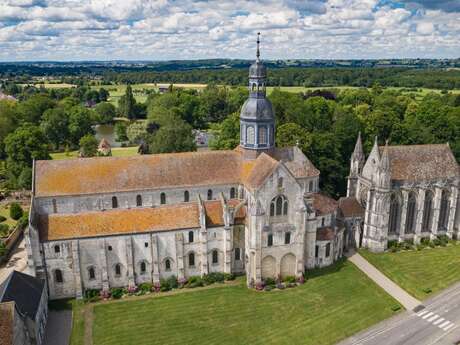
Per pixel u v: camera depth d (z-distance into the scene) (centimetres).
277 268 8000
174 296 7569
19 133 13662
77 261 7319
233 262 8238
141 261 7706
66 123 18825
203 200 8475
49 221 7394
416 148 9838
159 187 8144
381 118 14875
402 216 9469
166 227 7681
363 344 6378
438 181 9544
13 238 9531
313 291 7738
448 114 15112
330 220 8744
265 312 7119
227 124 13662
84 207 7931
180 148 13725
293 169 8788
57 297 7481
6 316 5203
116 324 6806
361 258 9062
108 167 8181
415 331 6681
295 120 14262
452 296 7650
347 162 13100
